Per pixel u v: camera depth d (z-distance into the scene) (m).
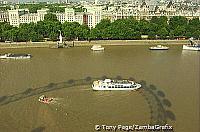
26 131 152.00
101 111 174.62
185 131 150.50
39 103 185.38
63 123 160.50
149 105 182.38
